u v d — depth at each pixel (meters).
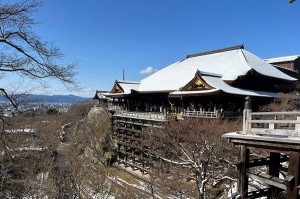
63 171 17.94
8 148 11.22
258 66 39.00
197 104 31.83
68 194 16.48
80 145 38.78
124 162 35.19
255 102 33.59
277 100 32.16
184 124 24.61
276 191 10.19
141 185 22.98
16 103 8.07
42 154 20.48
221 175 17.52
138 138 33.66
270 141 7.71
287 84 43.53
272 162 9.96
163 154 24.31
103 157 35.19
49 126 30.88
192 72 42.59
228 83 33.69
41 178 16.84
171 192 16.88
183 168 20.56
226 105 30.42
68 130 52.53
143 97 45.84
